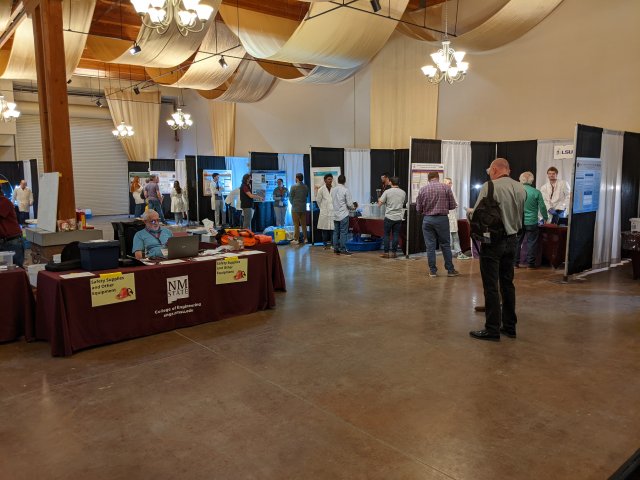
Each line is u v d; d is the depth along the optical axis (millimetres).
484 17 8391
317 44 7523
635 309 4914
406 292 5734
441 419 2770
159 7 5316
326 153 9430
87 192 17141
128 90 16828
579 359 3629
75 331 3836
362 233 9133
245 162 13656
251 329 4438
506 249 3967
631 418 2764
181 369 3531
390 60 10102
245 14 8438
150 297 4246
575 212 6031
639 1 6820
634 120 7008
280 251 8945
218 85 11445
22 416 2857
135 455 2451
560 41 7680
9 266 4262
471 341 4039
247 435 2623
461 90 9055
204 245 5801
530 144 7910
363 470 2303
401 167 9727
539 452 2436
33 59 9094
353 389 3172
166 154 18172
